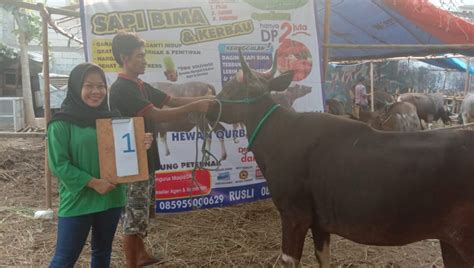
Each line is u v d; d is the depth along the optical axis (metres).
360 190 2.86
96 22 4.61
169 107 3.96
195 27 4.97
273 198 3.33
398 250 4.45
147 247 4.52
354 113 11.26
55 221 5.18
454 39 7.21
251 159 5.31
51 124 2.79
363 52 10.76
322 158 3.04
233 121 3.58
